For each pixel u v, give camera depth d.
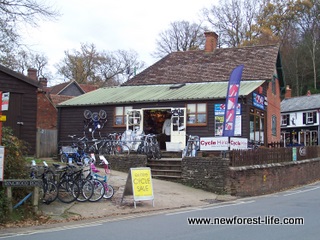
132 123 26.17
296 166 24.14
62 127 28.70
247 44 56.97
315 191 19.36
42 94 37.94
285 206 13.41
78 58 72.19
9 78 20.55
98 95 30.02
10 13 18.83
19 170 12.14
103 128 27.42
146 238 8.61
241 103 23.88
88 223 10.94
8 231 9.90
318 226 9.72
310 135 54.19
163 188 16.88
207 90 26.39
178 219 11.16
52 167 14.69
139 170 13.73
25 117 20.88
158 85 30.52
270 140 29.59
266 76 27.97
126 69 74.31
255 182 18.53
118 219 11.50
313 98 55.53
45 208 12.57
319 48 65.62
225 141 17.64
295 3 65.25
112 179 17.47
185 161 18.30
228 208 13.23
